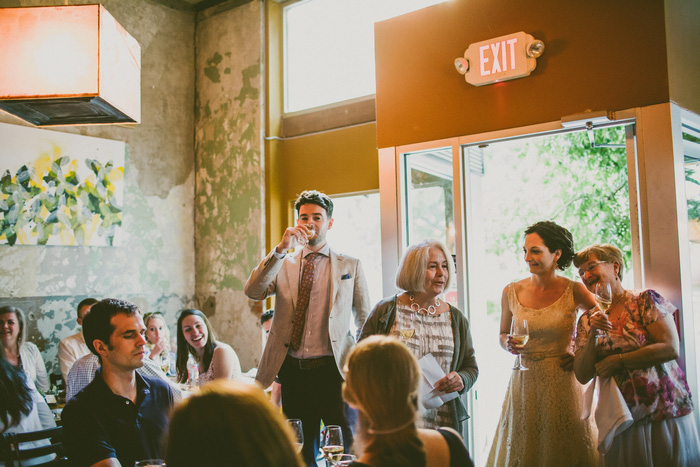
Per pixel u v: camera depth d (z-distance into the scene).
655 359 2.48
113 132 5.79
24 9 1.95
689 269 2.99
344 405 3.19
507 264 5.90
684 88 3.13
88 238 5.51
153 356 4.23
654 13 2.98
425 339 2.83
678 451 2.54
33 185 5.15
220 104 6.29
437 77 3.71
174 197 6.30
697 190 3.41
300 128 5.82
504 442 2.99
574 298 2.89
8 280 5.00
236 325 6.04
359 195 5.44
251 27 6.05
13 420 2.96
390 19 3.93
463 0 3.61
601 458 2.65
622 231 5.44
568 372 2.81
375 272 5.31
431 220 3.77
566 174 5.68
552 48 3.28
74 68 1.93
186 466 0.94
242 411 0.97
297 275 3.36
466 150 3.66
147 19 6.12
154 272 6.08
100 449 1.93
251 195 5.94
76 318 5.43
